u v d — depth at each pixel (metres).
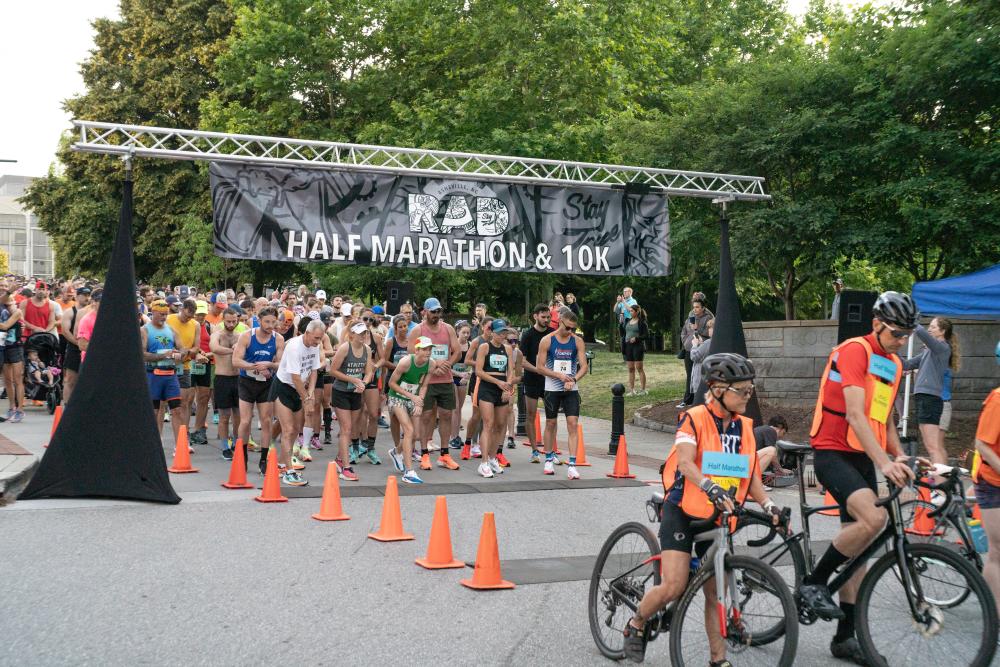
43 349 17.14
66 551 7.43
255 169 11.26
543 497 10.55
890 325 5.14
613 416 14.71
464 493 10.67
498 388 12.23
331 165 11.50
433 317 12.35
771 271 20.95
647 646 5.55
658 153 19.42
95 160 42.00
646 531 5.09
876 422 5.27
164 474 9.54
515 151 25.66
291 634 5.52
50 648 5.16
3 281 15.39
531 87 28.16
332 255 11.58
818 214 17.08
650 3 30.39
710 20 35.22
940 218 15.30
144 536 8.03
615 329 35.59
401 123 29.14
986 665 4.37
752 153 17.53
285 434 11.07
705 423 4.63
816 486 11.36
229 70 32.34
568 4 26.86
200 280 38.41
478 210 12.35
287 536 8.18
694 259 20.17
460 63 29.92
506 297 37.94
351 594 6.43
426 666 5.02
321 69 31.27
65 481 9.54
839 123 17.05
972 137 17.14
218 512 9.17
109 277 9.74
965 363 15.61
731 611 4.54
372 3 30.64
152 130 10.59
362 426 13.43
